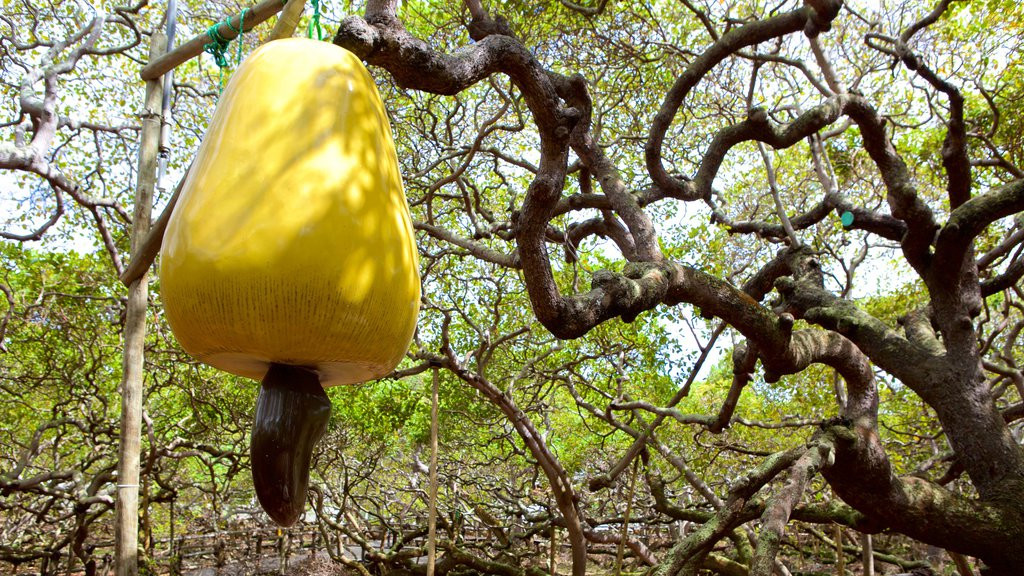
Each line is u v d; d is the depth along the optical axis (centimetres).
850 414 505
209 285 160
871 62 835
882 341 510
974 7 895
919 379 494
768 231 673
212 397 1128
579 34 814
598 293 327
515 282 1027
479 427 1283
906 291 1116
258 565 1445
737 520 411
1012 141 869
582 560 873
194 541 1548
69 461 1456
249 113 173
